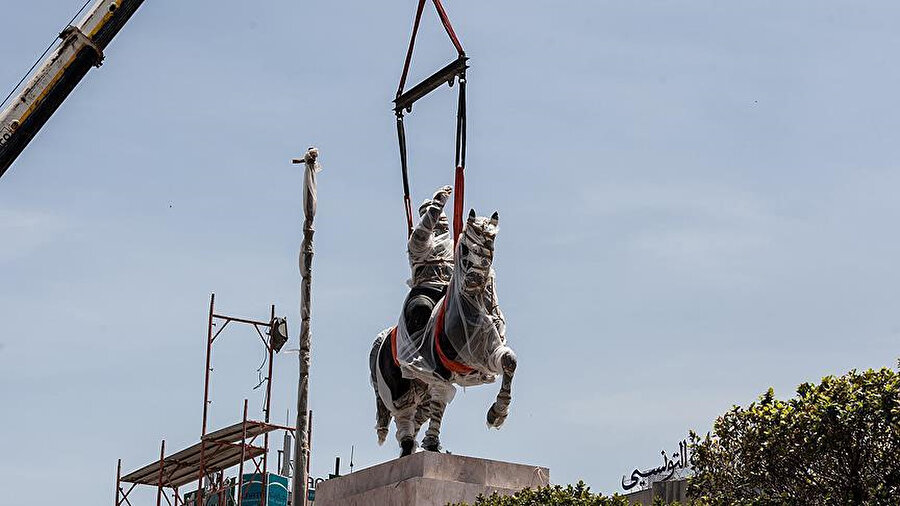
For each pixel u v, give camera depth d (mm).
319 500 23297
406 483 21453
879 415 21828
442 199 22875
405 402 22984
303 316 22984
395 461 22094
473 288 21406
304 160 23531
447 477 21641
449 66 22859
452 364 21812
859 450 22016
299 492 22094
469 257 21531
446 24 22953
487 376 21891
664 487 31578
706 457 23734
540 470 22297
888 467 21828
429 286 22797
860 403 21938
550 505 20656
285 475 40062
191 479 33031
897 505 21516
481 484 21797
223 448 31266
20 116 29297
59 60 29594
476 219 21672
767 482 22859
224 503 32250
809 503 22406
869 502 21609
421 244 22891
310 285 23125
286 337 31953
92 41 29828
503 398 21344
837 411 22031
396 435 23250
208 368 32094
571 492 21125
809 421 22266
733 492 23266
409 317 22547
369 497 22125
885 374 22547
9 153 29328
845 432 22000
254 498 38250
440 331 21875
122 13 30016
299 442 22344
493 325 21641
